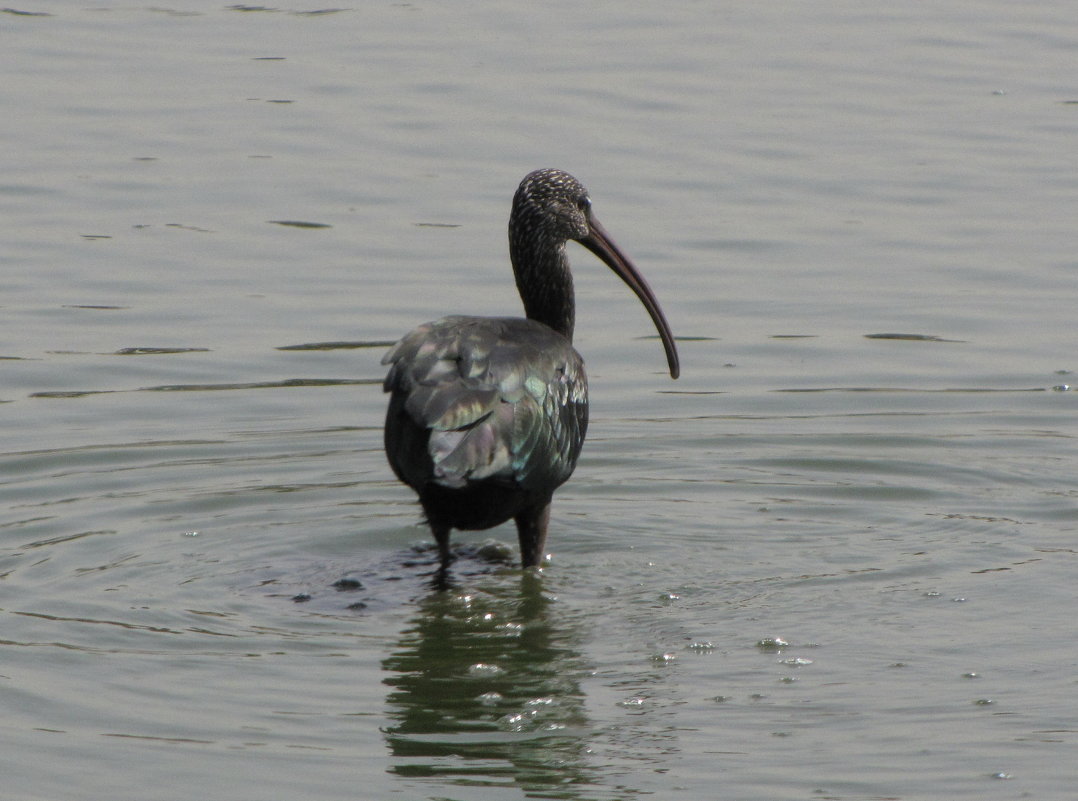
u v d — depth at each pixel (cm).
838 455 1379
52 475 1316
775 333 1639
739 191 2014
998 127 2259
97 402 1467
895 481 1326
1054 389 1503
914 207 1969
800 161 2114
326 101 2350
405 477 1082
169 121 2266
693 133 2216
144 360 1557
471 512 1099
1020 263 1802
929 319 1661
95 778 813
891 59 2594
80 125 2248
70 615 1042
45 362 1547
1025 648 982
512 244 1266
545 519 1141
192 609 1062
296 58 2578
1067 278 1758
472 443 1012
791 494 1305
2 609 1050
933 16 2883
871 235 1886
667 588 1107
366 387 1510
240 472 1339
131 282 1744
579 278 1816
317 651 991
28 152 2139
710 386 1525
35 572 1122
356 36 2722
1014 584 1097
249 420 1441
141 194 1995
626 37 2717
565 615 1055
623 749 850
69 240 1853
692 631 1023
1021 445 1393
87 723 877
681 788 805
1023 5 2962
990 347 1597
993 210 1956
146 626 1027
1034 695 912
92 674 945
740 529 1230
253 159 2119
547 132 2212
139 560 1155
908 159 2127
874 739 859
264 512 1266
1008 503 1276
